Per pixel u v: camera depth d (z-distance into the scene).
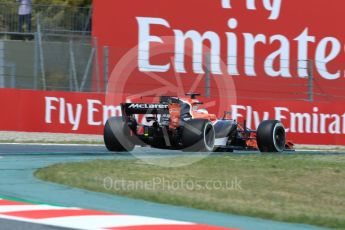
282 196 32.72
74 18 82.12
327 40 89.00
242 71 83.69
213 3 85.62
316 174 39.91
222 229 24.27
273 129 51.41
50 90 72.44
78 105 68.81
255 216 27.47
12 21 81.25
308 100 81.19
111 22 81.50
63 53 73.56
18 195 29.83
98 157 45.38
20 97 67.62
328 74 86.75
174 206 28.97
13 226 23.58
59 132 68.38
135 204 28.97
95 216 25.78
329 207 30.69
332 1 89.31
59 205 27.95
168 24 83.69
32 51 74.38
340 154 54.91
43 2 105.25
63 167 38.19
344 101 85.94
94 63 74.56
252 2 86.94
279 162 44.31
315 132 75.00
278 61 85.69
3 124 67.19
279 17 87.75
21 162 41.09
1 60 73.44
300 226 25.83
